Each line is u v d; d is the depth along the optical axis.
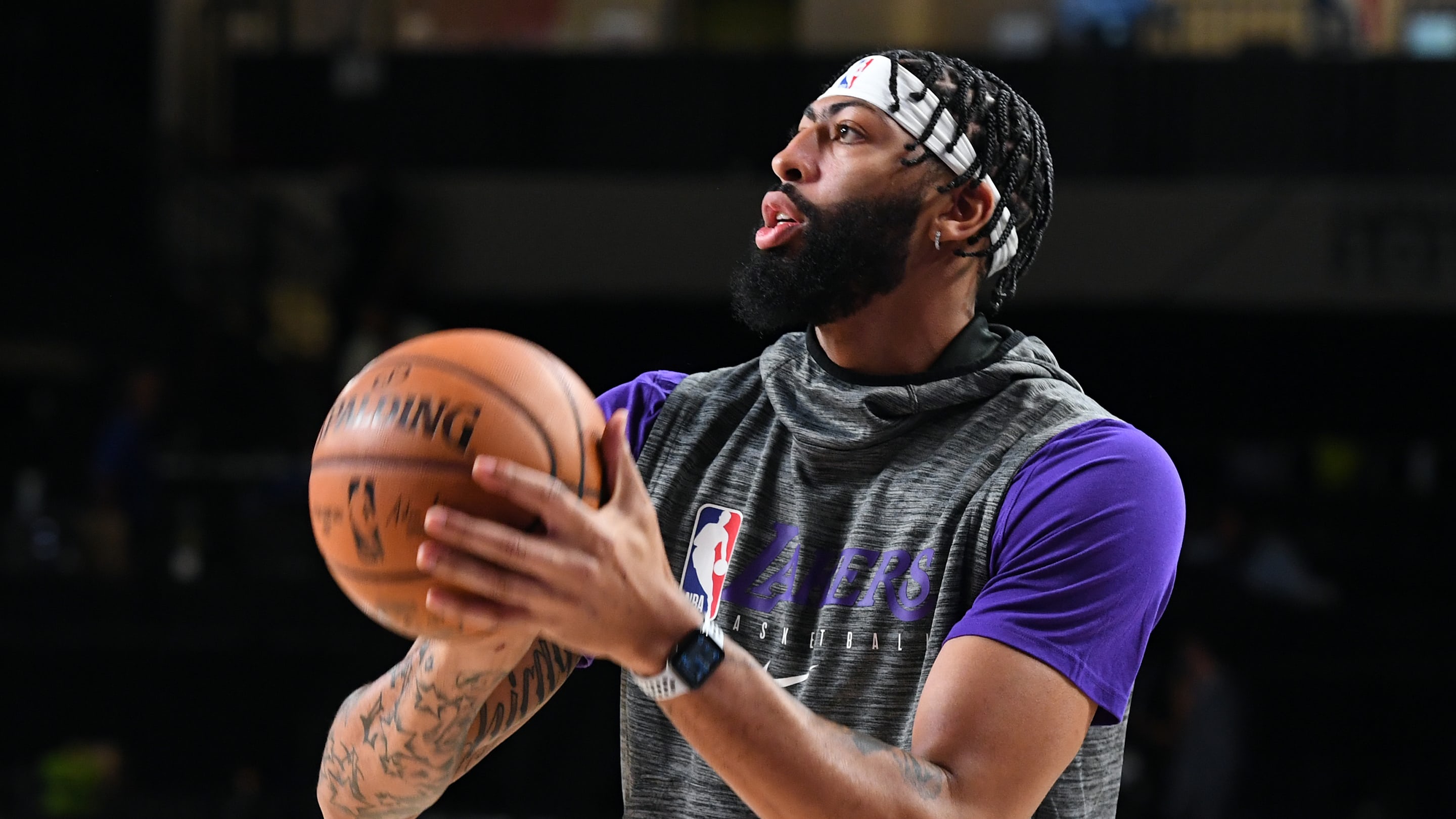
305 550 13.16
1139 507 2.61
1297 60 13.70
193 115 16.25
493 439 2.08
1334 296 14.52
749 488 2.91
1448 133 13.46
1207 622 13.15
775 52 14.74
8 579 12.55
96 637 12.45
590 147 14.98
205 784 12.39
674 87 14.86
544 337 16.55
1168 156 13.91
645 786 2.86
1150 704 12.89
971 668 2.44
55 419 15.75
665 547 2.94
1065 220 14.70
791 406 2.93
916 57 2.99
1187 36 15.17
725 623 2.81
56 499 14.83
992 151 2.95
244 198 15.90
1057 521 2.57
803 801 2.13
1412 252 14.41
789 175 3.01
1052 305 15.41
